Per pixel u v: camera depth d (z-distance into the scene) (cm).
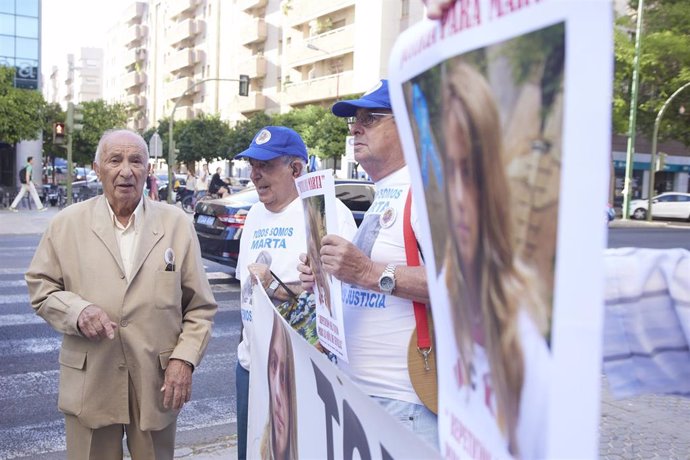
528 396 65
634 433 363
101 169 237
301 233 249
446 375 91
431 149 83
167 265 239
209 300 255
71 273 233
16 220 1867
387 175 191
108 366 230
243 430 265
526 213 61
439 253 87
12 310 752
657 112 2627
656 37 2267
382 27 3550
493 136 65
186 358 236
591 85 51
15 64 3400
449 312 86
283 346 183
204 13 6131
